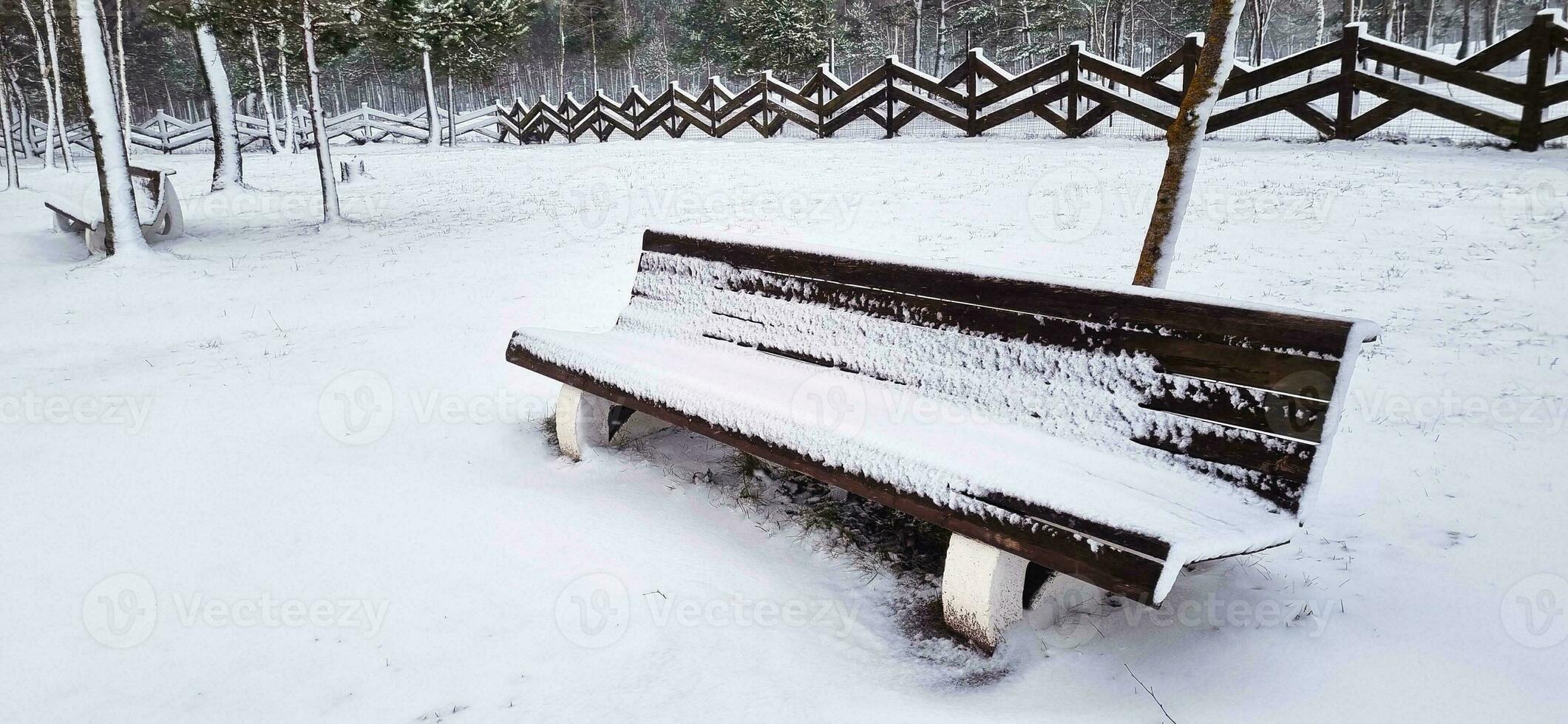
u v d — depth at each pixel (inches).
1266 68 514.9
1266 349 80.7
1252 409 81.7
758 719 80.3
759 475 134.0
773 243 130.9
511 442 150.6
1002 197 379.2
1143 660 86.3
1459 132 466.6
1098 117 605.0
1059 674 85.2
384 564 110.3
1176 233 126.0
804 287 126.3
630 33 2378.2
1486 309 185.2
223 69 637.9
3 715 84.7
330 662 91.6
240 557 112.6
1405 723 74.1
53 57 800.3
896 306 114.3
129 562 111.7
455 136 1224.8
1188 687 81.3
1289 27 2222.0
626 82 2903.5
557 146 978.7
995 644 87.7
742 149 725.3
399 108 3078.2
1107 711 78.5
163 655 93.0
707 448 147.3
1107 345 93.3
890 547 111.7
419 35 982.4
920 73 708.7
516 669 89.5
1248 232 274.5
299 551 113.7
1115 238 282.5
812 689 84.6
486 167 748.0
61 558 112.8
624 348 138.9
